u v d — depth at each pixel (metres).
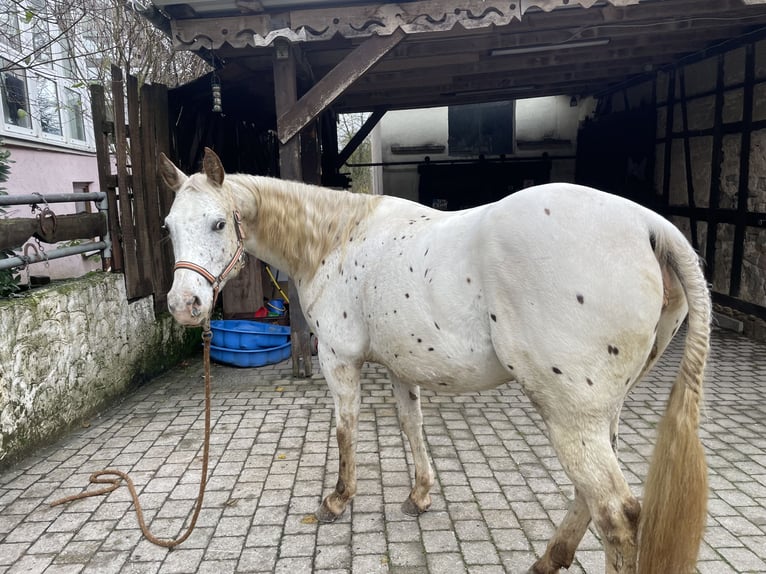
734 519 2.35
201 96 5.35
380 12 3.66
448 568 2.06
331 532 2.31
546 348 1.54
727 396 3.91
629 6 3.89
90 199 3.98
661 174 6.96
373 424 3.51
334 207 2.25
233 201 2.13
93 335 3.74
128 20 6.23
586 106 8.88
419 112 9.27
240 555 2.16
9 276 3.32
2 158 4.14
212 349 4.91
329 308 2.21
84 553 2.20
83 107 8.02
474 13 3.59
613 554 1.49
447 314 1.73
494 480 2.75
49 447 3.24
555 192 1.60
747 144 5.29
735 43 5.25
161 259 4.80
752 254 5.35
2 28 5.47
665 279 1.59
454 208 9.49
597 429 1.54
